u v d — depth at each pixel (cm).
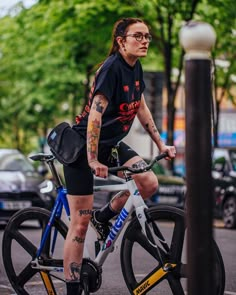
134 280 709
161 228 724
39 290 781
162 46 2455
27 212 768
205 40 485
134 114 701
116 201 711
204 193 489
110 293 884
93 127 674
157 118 2522
